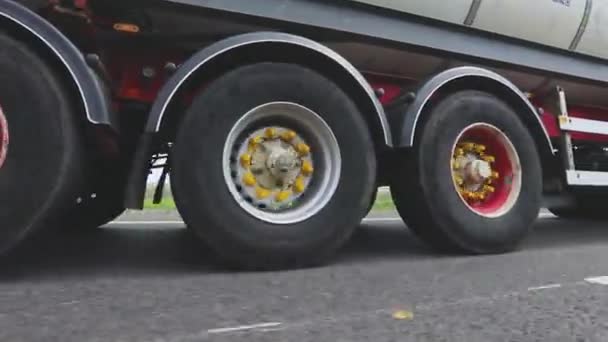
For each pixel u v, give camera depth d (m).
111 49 3.10
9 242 2.45
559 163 4.28
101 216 4.93
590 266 3.16
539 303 2.30
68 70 2.56
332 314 2.09
